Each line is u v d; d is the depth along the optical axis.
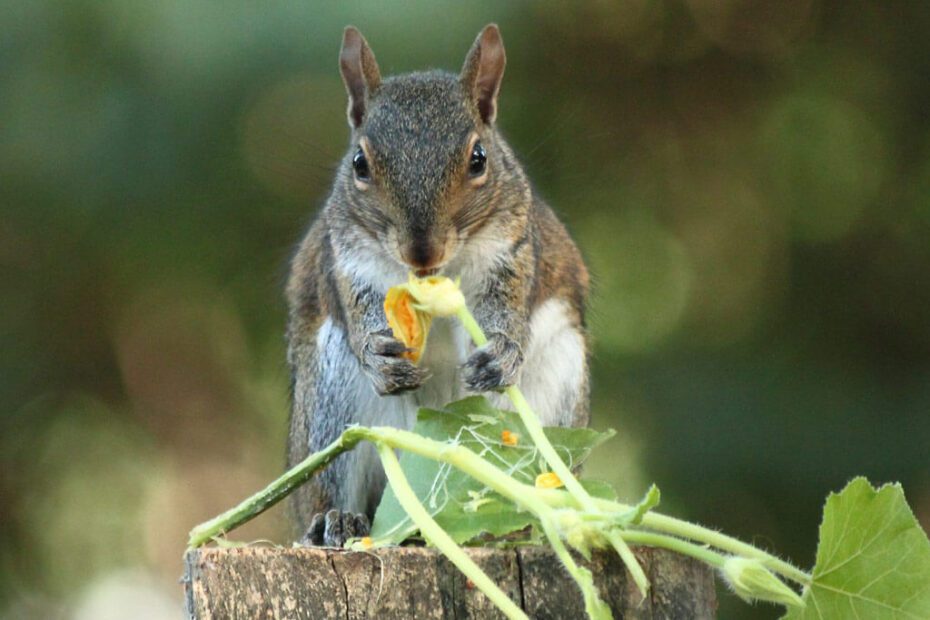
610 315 14.95
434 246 7.61
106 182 12.41
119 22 11.94
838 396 13.77
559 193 14.34
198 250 13.63
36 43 12.02
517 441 6.11
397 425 8.73
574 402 9.10
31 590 16.02
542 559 5.42
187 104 11.84
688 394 13.81
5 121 12.21
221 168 12.58
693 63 14.95
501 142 8.48
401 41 11.38
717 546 5.45
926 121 14.88
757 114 15.12
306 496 8.93
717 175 15.10
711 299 14.98
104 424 15.62
